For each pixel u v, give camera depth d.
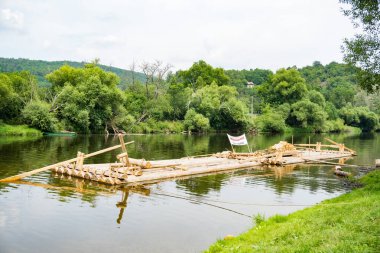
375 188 18.78
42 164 26.33
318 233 10.13
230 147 47.06
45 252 11.08
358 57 23.69
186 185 21.58
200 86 101.25
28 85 63.06
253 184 22.64
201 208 16.64
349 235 9.50
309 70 181.75
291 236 10.51
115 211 15.54
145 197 18.16
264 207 17.22
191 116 78.94
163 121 80.69
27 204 15.95
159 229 13.52
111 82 71.44
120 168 23.06
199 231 13.45
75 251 11.24
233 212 16.19
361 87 24.91
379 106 43.66
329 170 29.06
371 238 9.02
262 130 91.19
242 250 9.72
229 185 22.06
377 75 23.47
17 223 13.52
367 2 22.72
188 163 28.12
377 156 40.50
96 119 63.78
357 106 126.31
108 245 11.80
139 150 39.81
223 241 11.45
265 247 9.60
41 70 139.25
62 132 58.09
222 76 115.00
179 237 12.74
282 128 90.00
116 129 66.69
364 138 75.44
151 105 78.06
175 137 63.56
